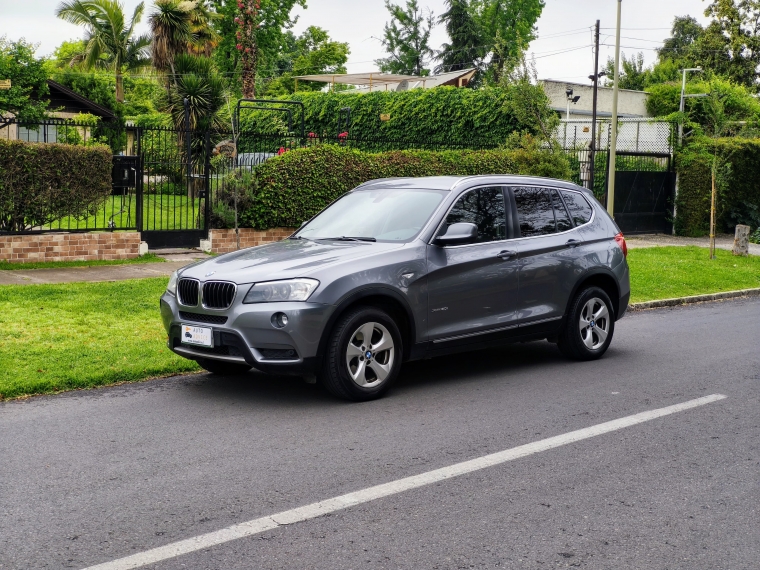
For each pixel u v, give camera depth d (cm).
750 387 723
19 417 595
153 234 1501
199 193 1572
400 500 442
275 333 603
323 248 677
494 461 509
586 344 817
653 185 2409
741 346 925
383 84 3991
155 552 375
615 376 760
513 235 750
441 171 1780
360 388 639
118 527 402
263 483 465
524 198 775
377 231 710
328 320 612
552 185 811
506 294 731
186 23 3469
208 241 1536
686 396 686
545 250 764
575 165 2055
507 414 620
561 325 792
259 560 368
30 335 828
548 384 723
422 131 2803
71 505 430
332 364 623
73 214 1370
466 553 378
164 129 1515
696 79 3762
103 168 1380
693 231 2417
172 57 3431
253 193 1553
